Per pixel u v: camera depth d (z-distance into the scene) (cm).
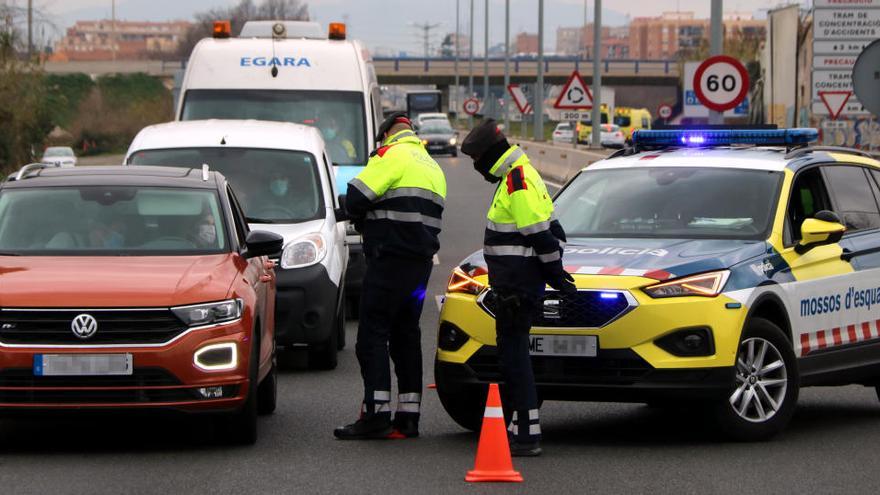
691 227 1584
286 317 2009
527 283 1373
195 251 1579
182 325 1402
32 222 1598
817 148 1764
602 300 1405
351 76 3080
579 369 1415
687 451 1440
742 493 1245
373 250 1504
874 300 1675
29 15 7256
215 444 1484
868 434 1558
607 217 1627
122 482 1292
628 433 1557
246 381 1428
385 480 1298
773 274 1512
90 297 1390
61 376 1375
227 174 2238
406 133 1524
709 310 1411
